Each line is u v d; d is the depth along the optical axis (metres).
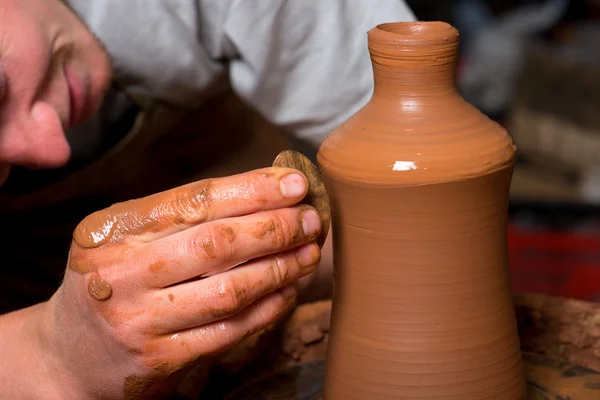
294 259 0.80
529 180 3.16
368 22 1.32
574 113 3.12
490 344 0.83
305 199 0.82
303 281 1.34
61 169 1.59
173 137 1.77
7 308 1.79
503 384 0.85
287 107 1.37
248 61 1.33
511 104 3.35
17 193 1.64
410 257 0.80
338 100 1.34
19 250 1.79
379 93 0.84
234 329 0.81
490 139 0.81
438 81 0.81
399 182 0.78
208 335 0.81
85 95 1.20
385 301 0.82
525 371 0.96
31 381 0.93
